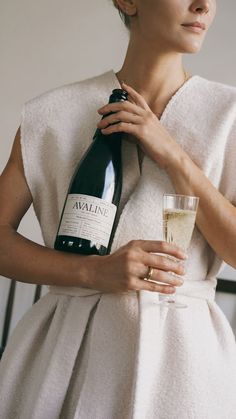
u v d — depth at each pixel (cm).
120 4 112
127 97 109
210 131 107
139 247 95
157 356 99
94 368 100
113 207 102
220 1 273
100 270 98
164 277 95
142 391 94
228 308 256
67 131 113
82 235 100
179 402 97
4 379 110
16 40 295
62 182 112
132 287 96
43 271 103
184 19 101
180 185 103
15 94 295
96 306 105
